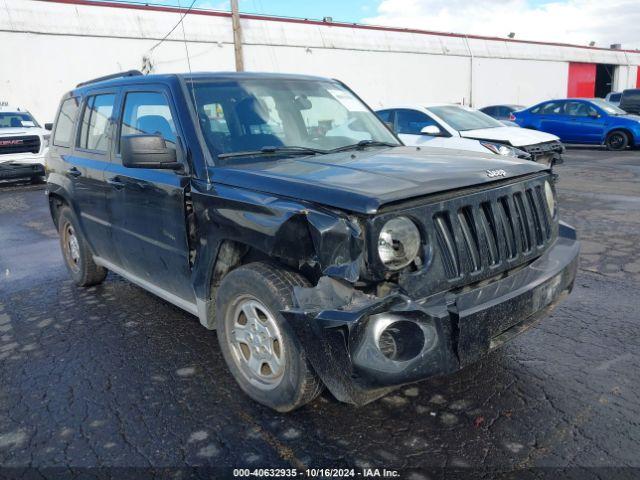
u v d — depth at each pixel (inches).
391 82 1309.1
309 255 104.6
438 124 390.3
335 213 101.7
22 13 830.5
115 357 157.2
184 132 138.0
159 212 144.1
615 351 147.1
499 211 116.4
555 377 135.0
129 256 168.7
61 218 219.5
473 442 111.6
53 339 171.9
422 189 104.7
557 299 127.2
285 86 163.8
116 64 922.1
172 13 978.7
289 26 1128.2
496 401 125.8
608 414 118.6
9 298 213.2
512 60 1576.0
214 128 139.1
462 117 408.8
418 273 102.3
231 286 122.6
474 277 109.6
